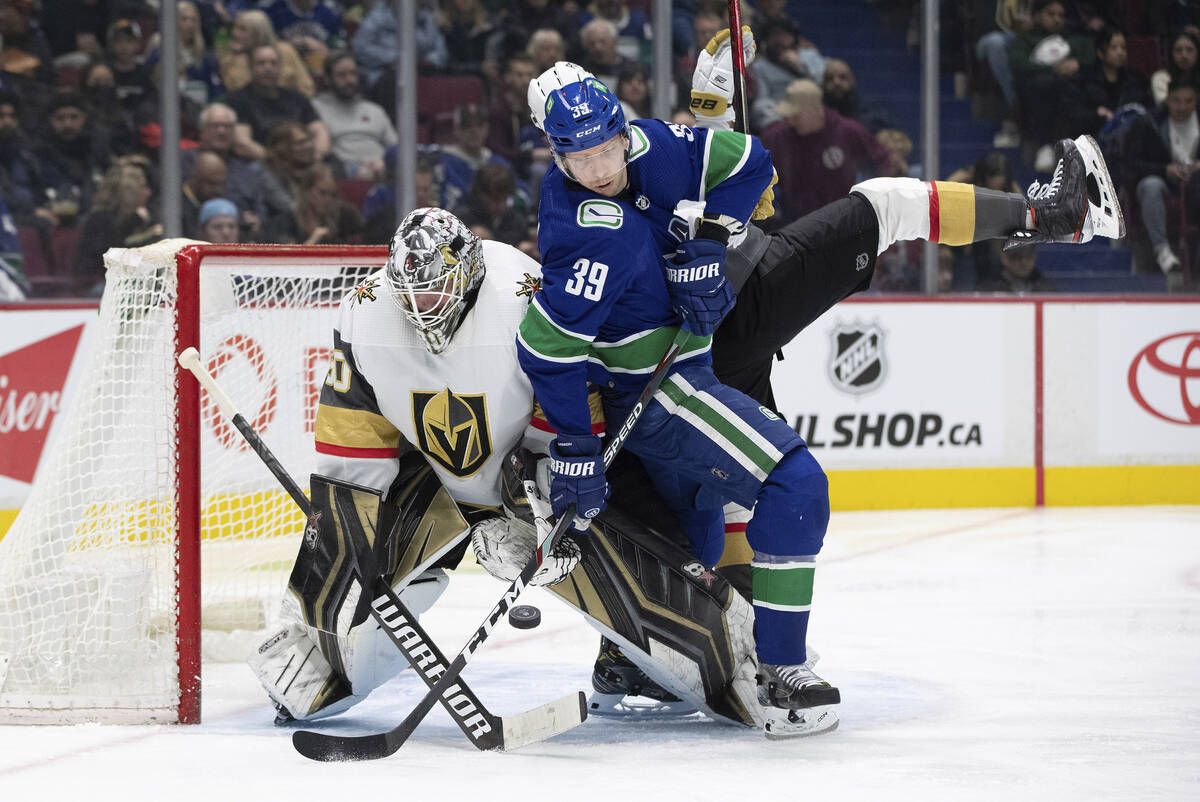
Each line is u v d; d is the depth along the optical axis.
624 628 6.00
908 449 15.23
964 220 6.54
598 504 5.71
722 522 6.52
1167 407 15.71
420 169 14.68
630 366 5.82
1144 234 16.14
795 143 15.33
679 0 15.10
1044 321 15.46
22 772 5.42
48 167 13.55
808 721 5.91
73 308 12.77
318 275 7.93
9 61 13.41
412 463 6.18
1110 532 13.36
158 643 6.55
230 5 13.94
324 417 5.95
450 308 5.61
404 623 5.86
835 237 6.44
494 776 5.27
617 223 5.46
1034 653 7.96
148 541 6.61
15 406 12.53
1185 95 16.05
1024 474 15.50
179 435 6.28
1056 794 4.96
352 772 5.36
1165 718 6.29
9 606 6.73
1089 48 15.86
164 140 13.61
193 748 5.82
